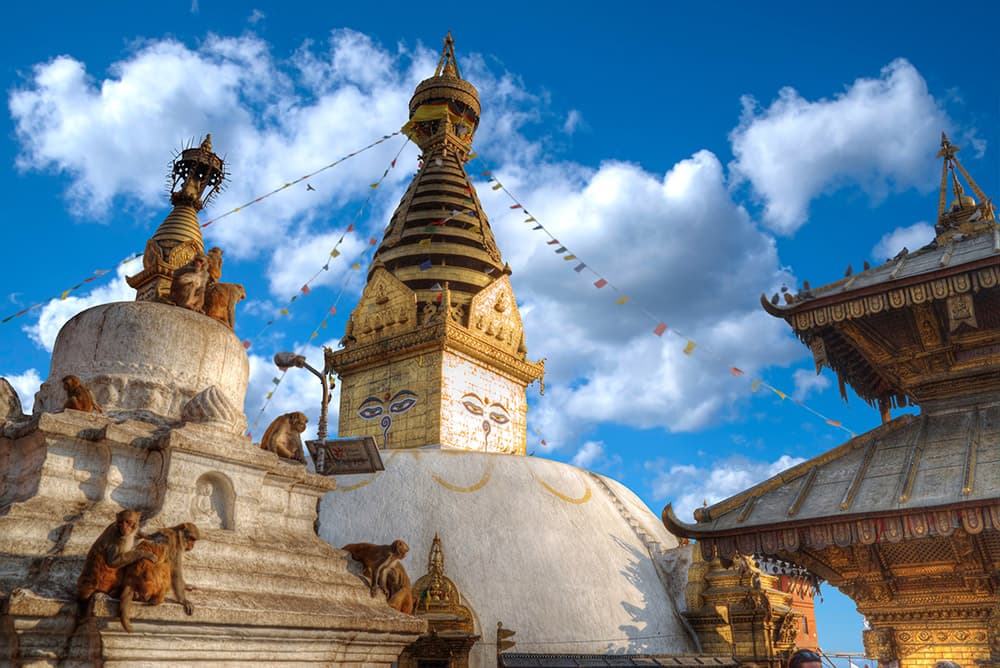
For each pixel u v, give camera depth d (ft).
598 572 82.28
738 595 81.66
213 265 45.85
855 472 38.91
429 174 139.13
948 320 40.01
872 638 41.93
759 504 39.91
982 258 36.29
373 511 80.69
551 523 84.58
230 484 35.42
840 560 42.98
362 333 122.31
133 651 27.32
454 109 147.33
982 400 39.99
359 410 118.21
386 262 127.65
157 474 33.99
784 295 42.68
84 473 32.91
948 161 45.65
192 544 29.43
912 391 42.52
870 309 39.14
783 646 80.74
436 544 74.38
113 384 38.19
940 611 40.19
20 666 25.80
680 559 89.25
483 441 114.01
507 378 122.62
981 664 37.93
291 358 51.88
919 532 33.83
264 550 34.78
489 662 70.59
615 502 97.71
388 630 36.68
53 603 26.27
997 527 32.24
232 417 37.14
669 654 76.84
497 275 126.62
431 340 111.45
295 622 31.99
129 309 40.52
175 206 61.31
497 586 76.07
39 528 29.96
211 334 41.96
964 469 35.24
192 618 28.32
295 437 41.34
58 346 41.68
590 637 76.02
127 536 27.02
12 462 34.01
